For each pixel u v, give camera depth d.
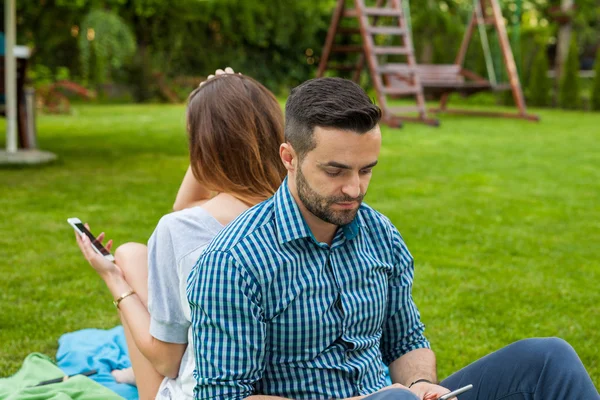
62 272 4.08
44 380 2.51
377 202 6.11
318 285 1.53
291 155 1.47
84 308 3.56
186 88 19.36
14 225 5.07
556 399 1.56
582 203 6.28
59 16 11.12
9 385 2.47
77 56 14.74
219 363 1.49
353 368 1.58
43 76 16.70
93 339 2.97
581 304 3.77
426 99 20.83
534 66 18.80
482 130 11.96
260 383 1.57
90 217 5.35
